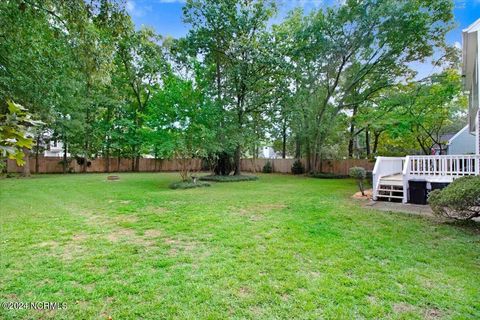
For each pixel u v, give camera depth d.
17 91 7.43
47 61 7.67
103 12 5.68
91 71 6.69
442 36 14.07
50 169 19.94
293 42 15.88
